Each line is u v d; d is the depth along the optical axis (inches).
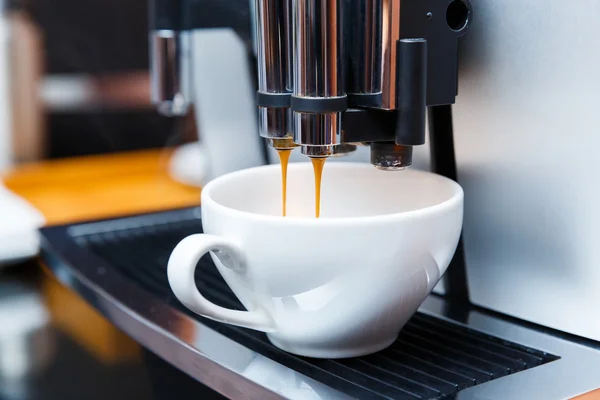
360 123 13.0
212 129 25.8
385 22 12.6
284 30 13.3
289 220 12.6
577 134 14.1
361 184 16.4
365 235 12.6
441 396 12.4
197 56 25.4
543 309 15.3
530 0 14.3
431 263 13.4
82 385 17.5
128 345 19.8
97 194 33.0
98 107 44.3
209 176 26.9
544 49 14.3
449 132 16.2
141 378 18.0
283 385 12.8
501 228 15.7
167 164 38.4
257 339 15.1
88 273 19.2
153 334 15.7
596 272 14.3
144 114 44.5
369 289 13.0
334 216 16.7
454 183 14.7
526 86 14.7
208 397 16.8
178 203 31.0
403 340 14.9
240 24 22.4
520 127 15.0
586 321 14.6
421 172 15.5
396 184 16.0
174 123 43.5
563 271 14.8
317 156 13.3
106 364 18.6
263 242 12.8
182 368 14.9
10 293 22.5
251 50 22.7
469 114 15.7
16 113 42.5
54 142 43.9
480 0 15.1
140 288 18.1
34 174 37.1
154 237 22.4
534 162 14.9
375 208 16.3
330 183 16.5
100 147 44.6
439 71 13.7
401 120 12.8
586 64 13.8
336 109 12.5
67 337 20.0
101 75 44.3
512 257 15.6
